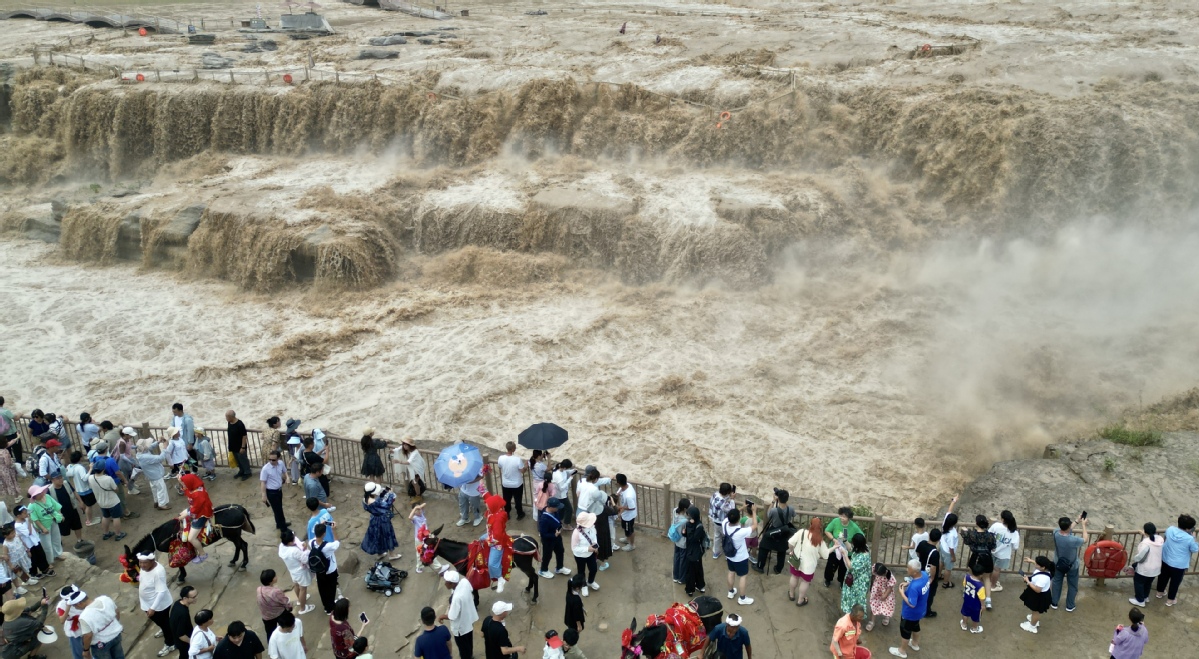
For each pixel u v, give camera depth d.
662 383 28.81
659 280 36.25
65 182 48.69
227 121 47.28
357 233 36.31
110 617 13.16
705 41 56.19
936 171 38.31
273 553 16.83
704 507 17.09
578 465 24.61
